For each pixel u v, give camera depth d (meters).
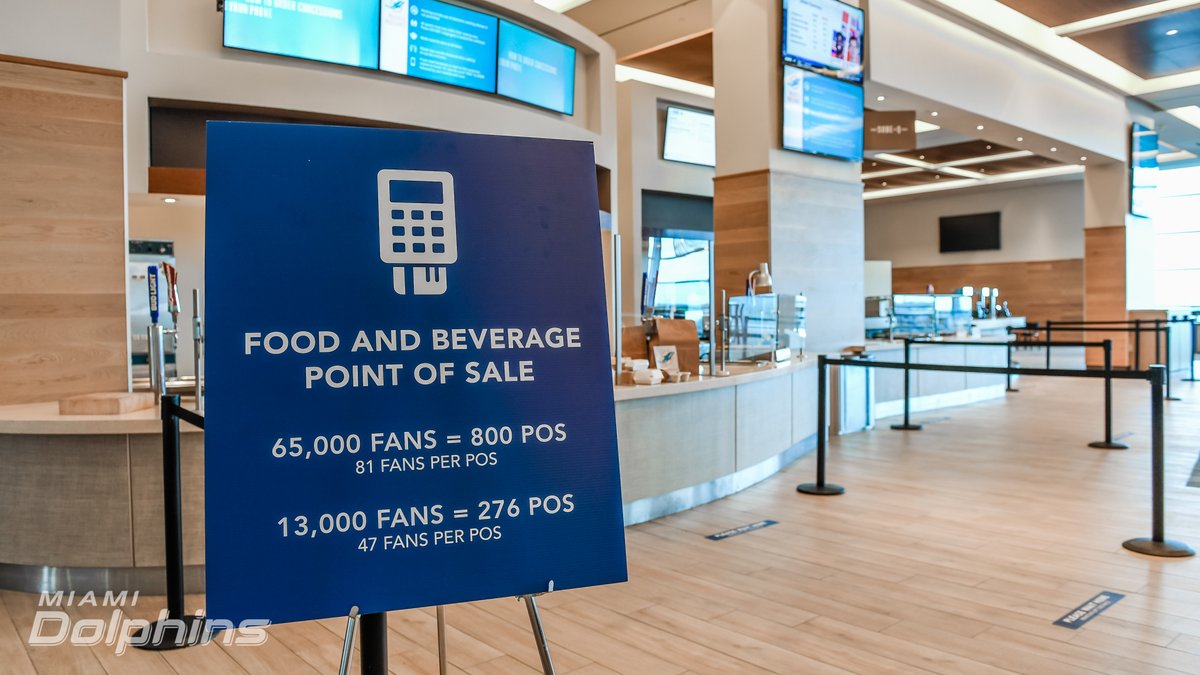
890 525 4.11
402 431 1.52
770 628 2.80
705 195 11.39
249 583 1.41
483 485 1.55
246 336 1.47
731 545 3.79
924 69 8.77
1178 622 2.81
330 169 1.56
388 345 1.54
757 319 5.64
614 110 7.55
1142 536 3.88
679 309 5.06
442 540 1.51
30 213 3.83
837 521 4.19
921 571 3.39
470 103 6.11
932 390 8.83
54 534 3.27
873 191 20.31
